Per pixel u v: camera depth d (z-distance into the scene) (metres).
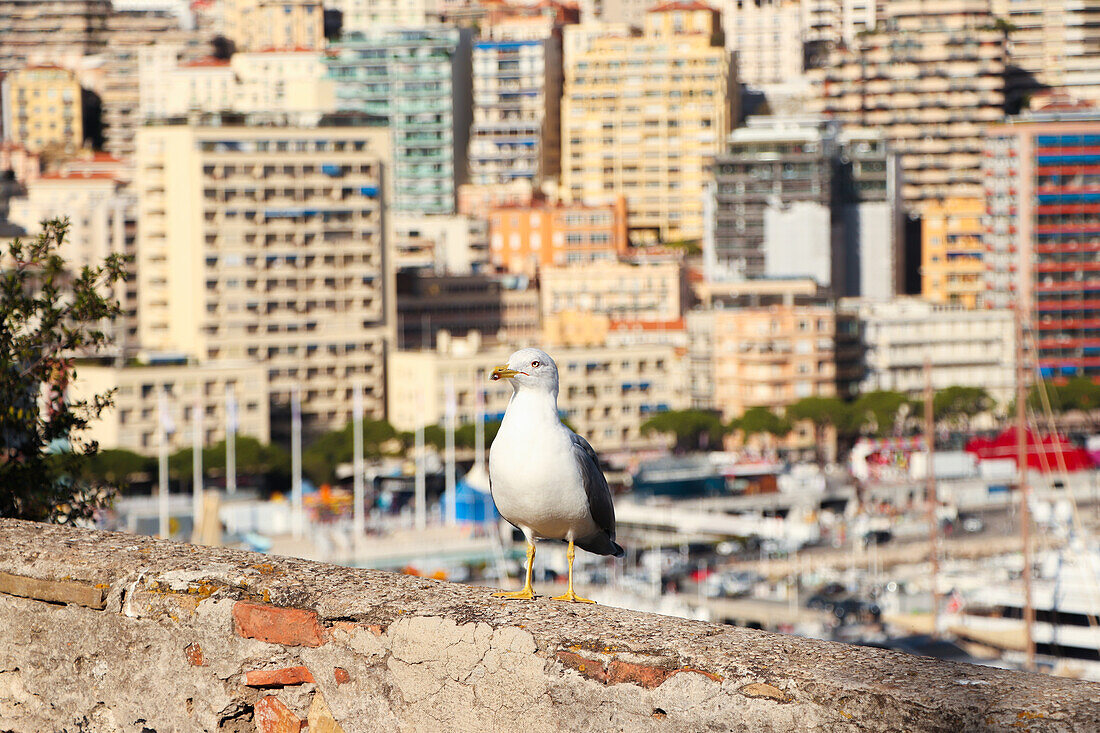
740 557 121.19
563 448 8.99
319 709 7.54
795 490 148.50
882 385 188.25
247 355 176.62
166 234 178.50
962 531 135.00
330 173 180.25
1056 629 75.31
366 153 182.00
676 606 95.06
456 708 7.15
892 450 159.62
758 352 180.00
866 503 144.50
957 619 80.06
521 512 9.08
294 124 180.25
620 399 176.62
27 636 8.27
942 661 6.38
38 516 14.53
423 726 7.24
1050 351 193.50
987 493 146.88
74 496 14.92
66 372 15.04
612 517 9.53
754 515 135.25
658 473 147.25
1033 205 195.38
